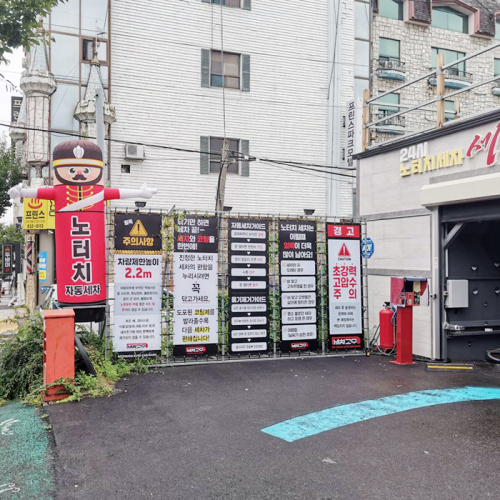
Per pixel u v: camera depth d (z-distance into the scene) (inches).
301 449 184.9
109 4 657.6
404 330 335.3
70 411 229.3
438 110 342.0
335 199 768.9
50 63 639.8
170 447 186.7
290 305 352.8
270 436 198.4
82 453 180.5
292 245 354.3
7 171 823.7
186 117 699.4
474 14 983.6
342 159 773.3
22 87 633.0
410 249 364.8
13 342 284.0
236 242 341.1
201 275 332.5
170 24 693.3
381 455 179.0
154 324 320.5
